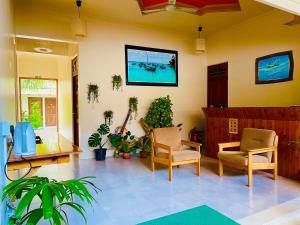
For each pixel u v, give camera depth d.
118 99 5.48
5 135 1.60
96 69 5.22
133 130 5.68
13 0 3.93
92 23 5.14
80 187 1.14
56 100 8.66
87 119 5.17
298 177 3.56
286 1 2.35
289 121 3.67
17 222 1.28
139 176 3.85
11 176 2.00
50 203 0.99
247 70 5.30
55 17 4.84
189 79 6.38
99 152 5.01
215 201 2.81
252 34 5.16
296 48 4.29
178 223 1.81
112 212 2.54
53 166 4.48
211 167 4.40
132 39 5.61
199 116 6.57
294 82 4.33
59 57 7.90
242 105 5.43
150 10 3.54
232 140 4.66
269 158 3.53
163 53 5.99
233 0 3.21
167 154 3.82
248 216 2.41
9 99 2.45
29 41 5.22
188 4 3.28
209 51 6.45
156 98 5.92
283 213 2.48
